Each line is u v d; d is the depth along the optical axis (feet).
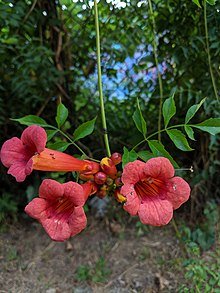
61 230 0.56
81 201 0.56
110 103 1.42
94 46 1.35
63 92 1.35
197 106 0.67
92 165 0.63
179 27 1.23
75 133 0.69
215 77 1.23
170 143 1.39
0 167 1.44
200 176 1.38
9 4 1.22
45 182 0.56
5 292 1.24
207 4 1.15
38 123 0.70
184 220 1.45
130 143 1.37
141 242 1.41
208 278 1.24
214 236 1.38
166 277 1.28
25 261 1.35
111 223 1.48
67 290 1.25
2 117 1.32
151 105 1.37
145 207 0.56
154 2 1.24
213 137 1.26
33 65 1.26
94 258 1.36
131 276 1.29
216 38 1.17
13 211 1.46
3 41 1.28
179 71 1.29
